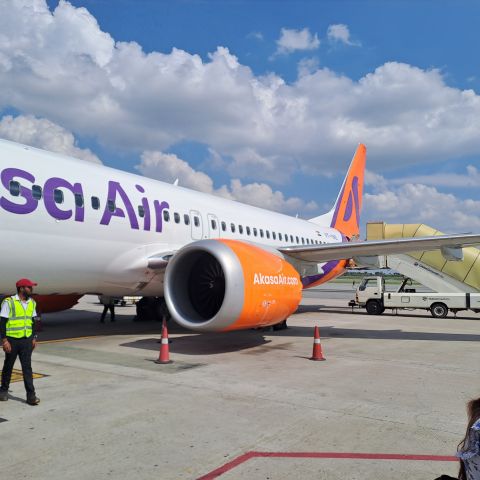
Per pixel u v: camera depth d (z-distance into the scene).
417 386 6.12
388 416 4.82
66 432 4.24
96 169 9.90
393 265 21.36
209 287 9.19
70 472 3.43
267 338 10.46
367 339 10.60
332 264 16.84
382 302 18.36
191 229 11.55
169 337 10.43
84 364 7.24
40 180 8.35
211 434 4.23
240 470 3.49
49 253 8.41
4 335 5.07
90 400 5.25
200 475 3.40
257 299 8.30
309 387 5.95
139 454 3.77
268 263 8.90
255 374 6.64
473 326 13.93
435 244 10.66
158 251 10.56
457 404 5.29
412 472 3.50
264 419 4.66
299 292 9.53
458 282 20.78
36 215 8.12
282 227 15.78
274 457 3.74
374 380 6.42
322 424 4.54
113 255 9.59
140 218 10.11
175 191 11.80
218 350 8.70
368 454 3.82
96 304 22.44
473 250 20.84
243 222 13.66
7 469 3.47
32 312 5.22
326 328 12.79
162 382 6.11
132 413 4.80
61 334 10.95
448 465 3.63
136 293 11.03
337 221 20.89
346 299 29.42
